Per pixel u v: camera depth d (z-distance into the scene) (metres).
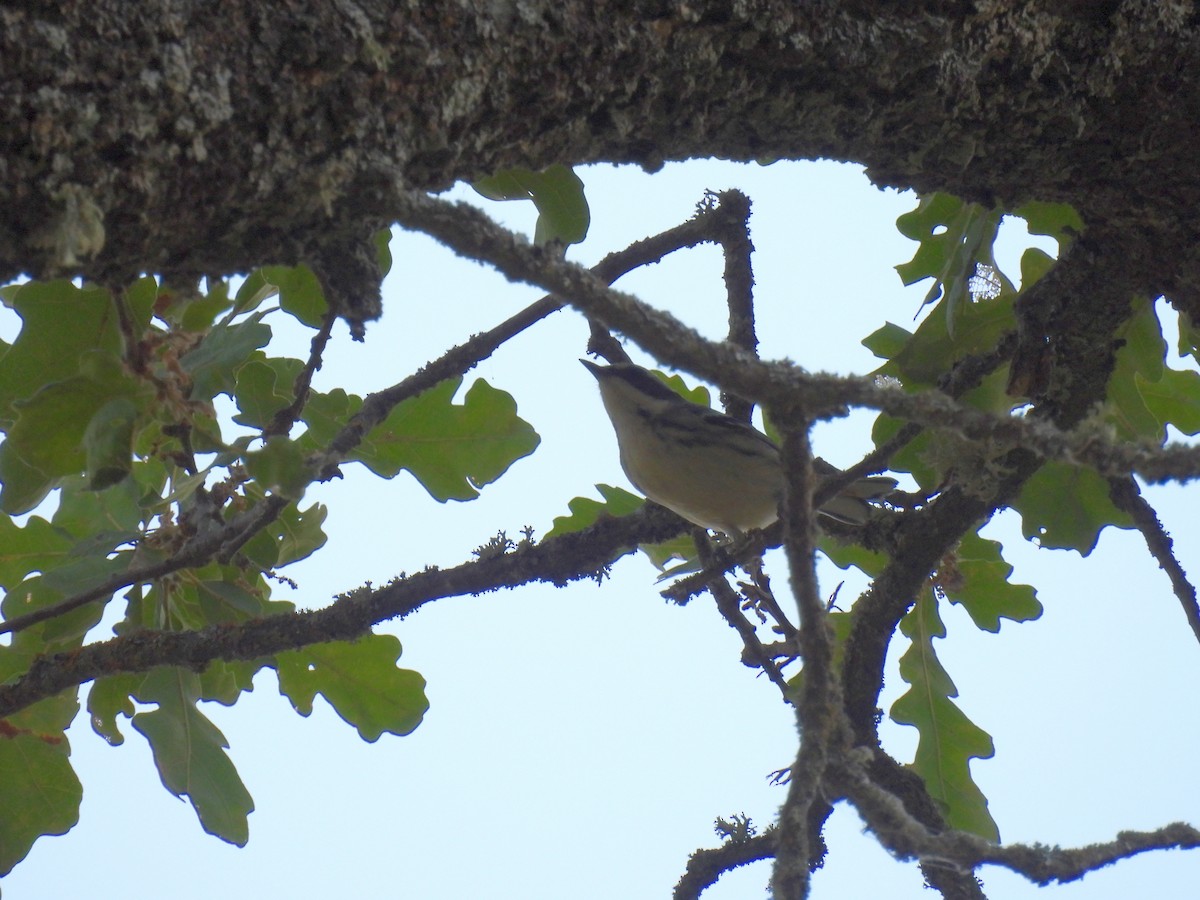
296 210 4.27
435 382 7.57
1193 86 6.11
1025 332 7.39
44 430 4.88
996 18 5.68
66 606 6.60
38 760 7.57
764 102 5.47
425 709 8.16
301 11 4.11
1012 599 9.20
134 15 3.79
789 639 8.09
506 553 7.29
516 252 4.04
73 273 4.11
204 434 5.26
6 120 3.57
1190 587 7.60
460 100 4.50
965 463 7.46
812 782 4.40
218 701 8.01
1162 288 7.04
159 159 3.85
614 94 4.97
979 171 6.36
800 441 4.45
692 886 7.17
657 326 4.18
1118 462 4.13
